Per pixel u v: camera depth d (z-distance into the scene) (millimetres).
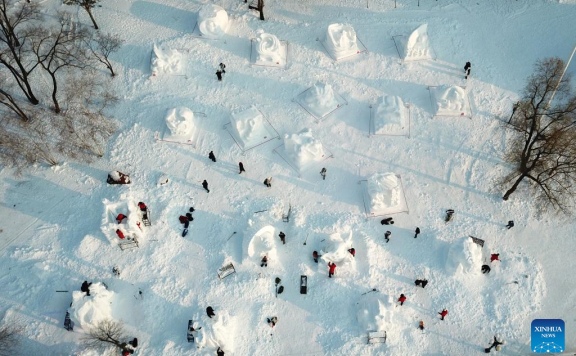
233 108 45000
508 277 38750
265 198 41312
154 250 39156
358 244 39750
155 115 44719
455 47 47469
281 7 49844
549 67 43094
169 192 41625
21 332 36562
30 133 43219
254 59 46969
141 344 36375
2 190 41938
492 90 45500
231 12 49594
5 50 43188
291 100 45281
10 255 39281
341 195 41531
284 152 43125
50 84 45969
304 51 47375
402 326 37094
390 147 43375
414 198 41500
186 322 37000
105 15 49719
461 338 37000
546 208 39406
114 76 46531
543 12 49250
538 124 39500
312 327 37031
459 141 43562
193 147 43500
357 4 49844
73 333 36562
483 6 49688
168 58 46000
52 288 38031
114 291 37969
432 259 39438
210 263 38969
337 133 43938
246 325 36938
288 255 39281
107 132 43656
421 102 45219
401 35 48000
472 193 41781
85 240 39188
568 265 39406
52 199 41531
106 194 41469
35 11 47000
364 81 46125
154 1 50188
